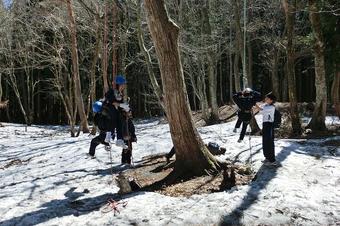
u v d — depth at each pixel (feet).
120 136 30.68
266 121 32.60
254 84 149.89
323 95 55.16
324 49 60.70
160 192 27.55
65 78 98.07
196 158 30.76
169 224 21.84
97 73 127.75
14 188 30.12
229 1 86.22
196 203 24.61
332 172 30.71
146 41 89.56
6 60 112.57
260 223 21.90
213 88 88.94
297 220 22.29
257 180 28.66
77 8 71.77
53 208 24.85
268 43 111.24
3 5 91.40
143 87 142.20
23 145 56.59
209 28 84.74
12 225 22.41
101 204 25.36
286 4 53.11
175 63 30.27
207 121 88.74
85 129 78.38
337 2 60.70
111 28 74.23
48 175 34.09
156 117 139.33
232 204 24.14
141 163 37.06
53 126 126.31
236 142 43.21
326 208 23.82
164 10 29.53
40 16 91.04
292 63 54.44
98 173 34.01
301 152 37.37
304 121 67.05
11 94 156.87
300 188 26.86
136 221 22.30
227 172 28.35
